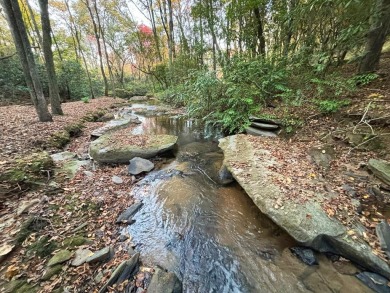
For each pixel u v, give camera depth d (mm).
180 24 15031
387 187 2791
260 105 6348
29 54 6062
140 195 3502
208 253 2371
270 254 2283
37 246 2275
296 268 2076
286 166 3570
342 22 4629
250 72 6562
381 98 4234
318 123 4879
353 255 2023
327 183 3043
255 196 2893
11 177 3189
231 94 6473
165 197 3445
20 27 5805
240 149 4473
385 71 4875
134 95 20219
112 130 6969
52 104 7961
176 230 2730
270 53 7973
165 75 15680
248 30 8453
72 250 2264
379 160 3254
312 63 5562
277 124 5500
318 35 5723
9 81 11375
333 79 4910
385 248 1986
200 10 10125
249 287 1965
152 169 4387
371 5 3822
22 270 1987
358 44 4742
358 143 3814
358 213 2447
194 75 8672
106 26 19516
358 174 3166
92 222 2770
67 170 4035
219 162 4715
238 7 7820
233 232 2658
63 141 5574
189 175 4184
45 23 7219
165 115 10016
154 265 2193
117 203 3229
